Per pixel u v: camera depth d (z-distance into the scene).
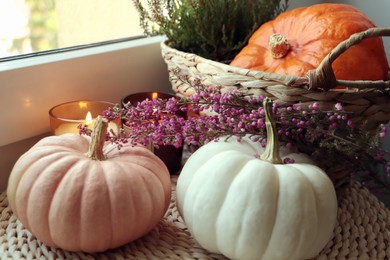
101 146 0.68
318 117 0.69
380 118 0.74
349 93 0.69
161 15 0.93
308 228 0.62
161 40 1.07
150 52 1.04
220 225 0.62
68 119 0.88
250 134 0.72
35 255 0.68
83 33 1.01
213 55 0.93
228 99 0.70
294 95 0.69
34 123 0.88
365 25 0.77
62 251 0.69
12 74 0.82
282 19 0.83
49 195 0.63
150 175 0.68
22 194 0.65
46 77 0.87
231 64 0.83
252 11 0.93
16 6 0.89
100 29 1.04
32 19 0.93
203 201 0.63
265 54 0.81
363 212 0.82
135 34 1.10
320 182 0.64
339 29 0.76
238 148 0.70
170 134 0.72
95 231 0.63
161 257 0.69
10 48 0.90
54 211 0.63
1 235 0.73
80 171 0.64
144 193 0.66
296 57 0.77
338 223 0.78
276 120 0.69
